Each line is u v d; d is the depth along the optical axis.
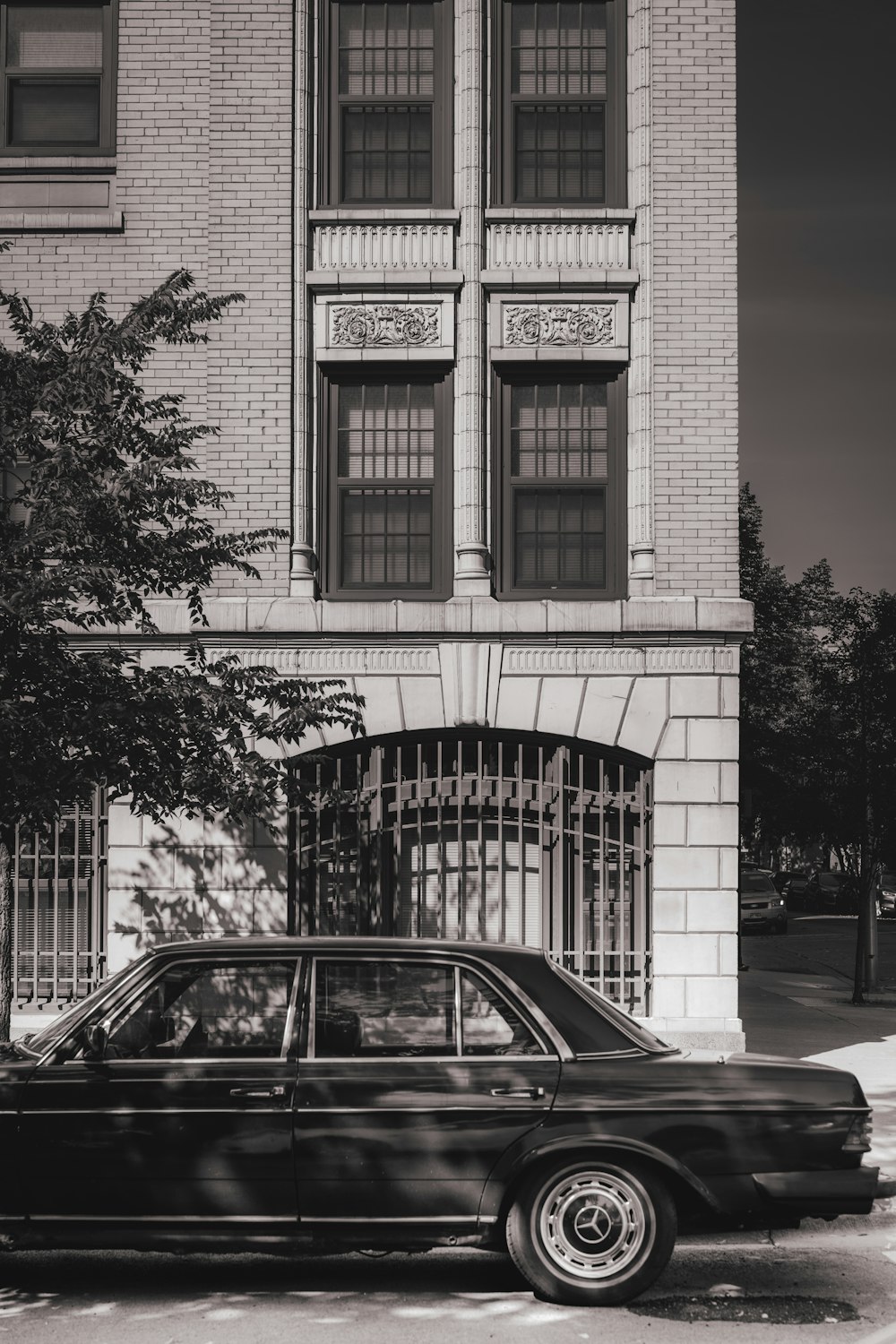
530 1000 6.77
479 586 13.32
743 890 38.16
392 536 13.70
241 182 13.55
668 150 13.51
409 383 13.76
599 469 13.63
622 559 13.52
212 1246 6.57
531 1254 6.62
